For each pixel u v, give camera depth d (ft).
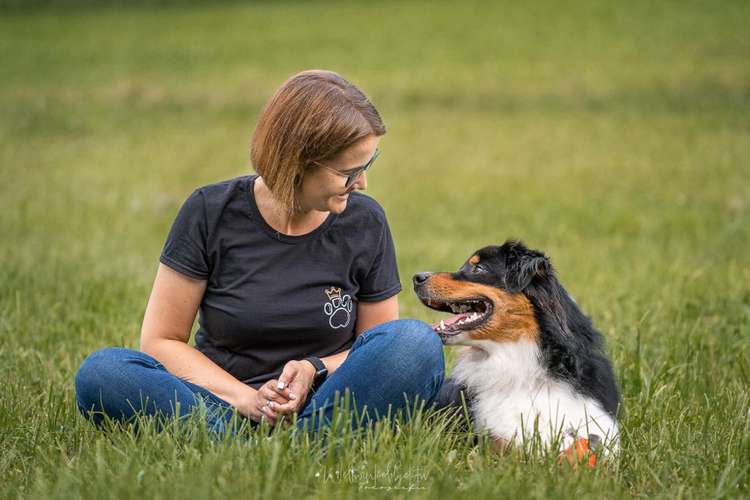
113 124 95.30
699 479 16.15
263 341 17.37
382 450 15.79
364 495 14.60
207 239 17.13
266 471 14.89
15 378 21.53
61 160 75.36
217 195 17.25
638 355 22.09
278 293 17.10
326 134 15.81
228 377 17.06
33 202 56.80
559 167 70.08
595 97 103.04
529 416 18.10
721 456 16.92
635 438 18.26
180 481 14.46
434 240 47.11
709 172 64.64
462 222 52.47
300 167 16.10
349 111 15.98
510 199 59.06
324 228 17.34
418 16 157.07
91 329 26.37
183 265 17.15
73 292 30.71
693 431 18.44
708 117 89.15
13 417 18.35
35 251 40.65
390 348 16.46
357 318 18.40
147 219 53.72
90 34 147.54
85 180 66.54
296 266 17.25
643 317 23.98
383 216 18.08
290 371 16.47
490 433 18.12
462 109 101.96
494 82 113.09
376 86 112.98
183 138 88.17
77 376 16.80
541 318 18.48
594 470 15.99
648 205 54.85
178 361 17.19
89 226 50.52
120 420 16.87
